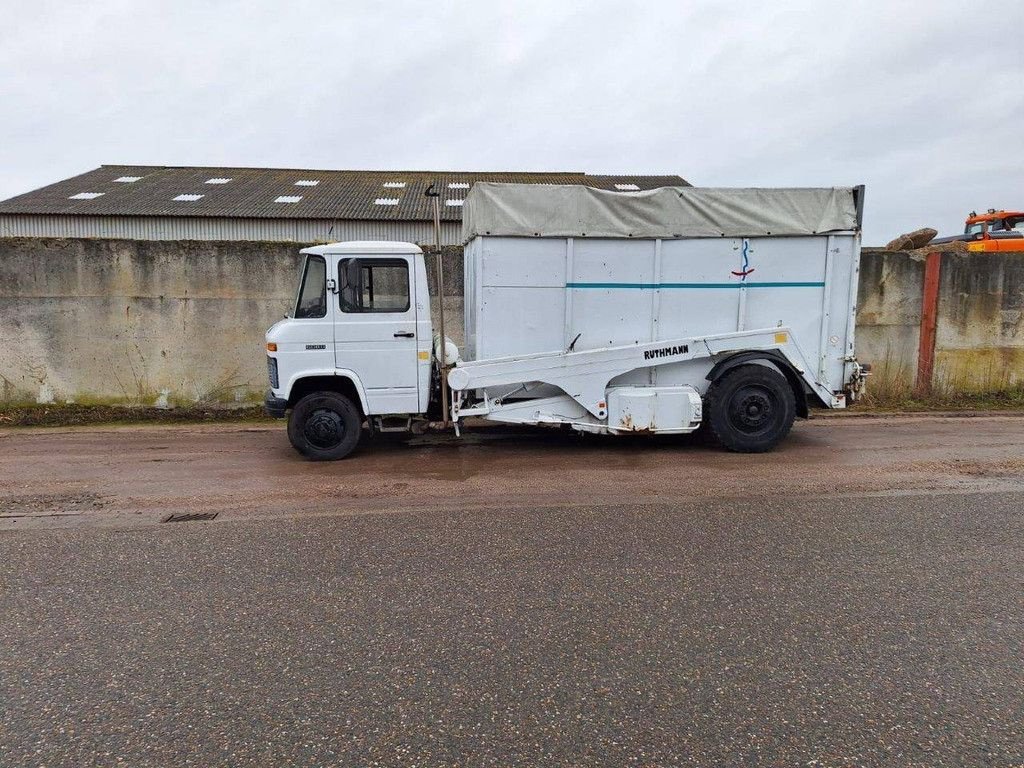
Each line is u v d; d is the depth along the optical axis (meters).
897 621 3.58
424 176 28.77
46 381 10.46
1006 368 11.66
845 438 8.52
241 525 5.20
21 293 10.25
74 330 10.43
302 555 4.55
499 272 7.48
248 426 10.05
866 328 11.39
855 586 4.01
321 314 7.25
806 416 7.90
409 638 3.43
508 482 6.45
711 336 7.61
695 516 5.33
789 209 7.64
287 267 10.69
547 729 2.71
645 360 7.56
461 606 3.78
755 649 3.31
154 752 2.57
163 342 10.63
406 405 7.46
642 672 3.11
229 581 4.13
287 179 26.84
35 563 4.44
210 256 10.55
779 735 2.66
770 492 6.02
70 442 8.79
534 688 2.99
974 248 15.66
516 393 7.73
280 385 7.27
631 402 7.55
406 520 5.29
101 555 4.58
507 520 5.27
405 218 20.73
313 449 7.45
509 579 4.13
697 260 7.63
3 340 10.28
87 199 22.23
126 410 10.59
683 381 7.88
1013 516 5.29
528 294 7.53
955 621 3.58
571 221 7.48
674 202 7.55
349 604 3.81
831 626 3.53
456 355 7.86
